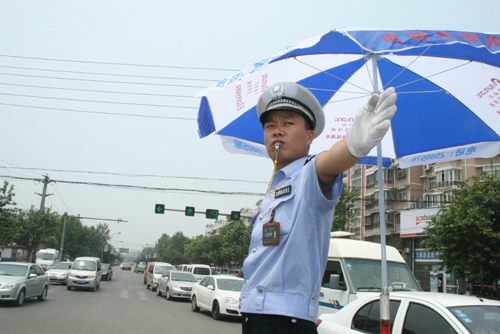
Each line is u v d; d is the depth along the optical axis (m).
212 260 51.75
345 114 3.12
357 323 4.36
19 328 8.24
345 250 7.05
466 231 13.70
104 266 30.95
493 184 14.73
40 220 35.12
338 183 1.28
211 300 12.29
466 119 2.85
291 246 1.33
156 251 124.62
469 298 3.95
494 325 3.51
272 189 1.56
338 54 2.72
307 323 1.30
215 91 2.60
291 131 1.56
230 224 46.69
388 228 32.31
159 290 19.12
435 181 30.00
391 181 33.38
